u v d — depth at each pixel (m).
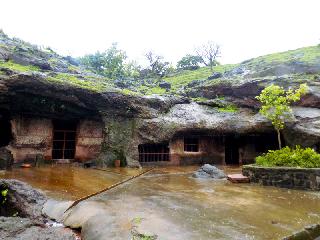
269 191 10.49
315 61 20.91
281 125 13.55
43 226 6.52
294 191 10.53
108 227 6.22
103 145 15.56
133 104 16.03
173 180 12.52
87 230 6.38
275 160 12.31
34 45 22.44
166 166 17.03
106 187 9.84
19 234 5.77
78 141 15.42
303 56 23.23
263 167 11.83
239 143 18.78
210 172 13.48
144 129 16.17
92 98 14.83
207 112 18.05
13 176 10.57
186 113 17.56
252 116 17.53
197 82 24.50
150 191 9.98
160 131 16.41
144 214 7.15
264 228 6.41
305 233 6.33
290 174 11.13
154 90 22.05
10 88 12.71
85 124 15.69
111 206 7.75
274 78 18.14
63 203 7.79
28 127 14.19
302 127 15.20
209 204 8.38
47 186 9.27
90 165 14.98
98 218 6.76
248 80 18.94
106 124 15.54
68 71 19.31
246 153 18.69
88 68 26.86
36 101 13.71
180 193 9.80
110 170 14.02
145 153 17.02
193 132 17.42
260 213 7.58
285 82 17.66
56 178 10.80
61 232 6.33
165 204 8.23
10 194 7.29
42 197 7.92
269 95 13.36
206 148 18.33
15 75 12.64
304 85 12.98
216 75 24.91
